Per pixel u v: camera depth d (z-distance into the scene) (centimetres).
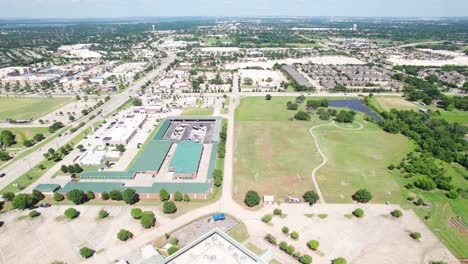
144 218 10169
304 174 13712
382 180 13325
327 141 17225
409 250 9438
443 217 10956
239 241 9719
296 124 19750
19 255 9225
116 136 17338
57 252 9325
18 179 13488
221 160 14988
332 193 12319
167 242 9656
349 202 11762
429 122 19300
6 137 16988
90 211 11200
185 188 12188
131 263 8869
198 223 10556
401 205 11619
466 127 18650
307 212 11162
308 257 8706
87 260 8988
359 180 13288
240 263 6694
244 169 14125
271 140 17288
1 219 10819
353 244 9656
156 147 15762
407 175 13600
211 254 6944
